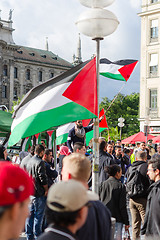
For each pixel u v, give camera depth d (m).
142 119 48.31
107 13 6.55
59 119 7.39
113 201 6.83
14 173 1.76
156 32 47.59
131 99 87.88
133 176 7.84
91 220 2.97
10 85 91.38
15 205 1.73
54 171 8.92
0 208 1.70
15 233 1.76
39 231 8.15
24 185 1.77
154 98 47.75
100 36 6.76
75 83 7.19
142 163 7.90
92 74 7.23
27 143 13.12
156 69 47.53
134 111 84.88
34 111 7.62
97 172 6.71
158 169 5.92
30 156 8.53
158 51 47.34
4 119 13.31
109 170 7.01
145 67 48.31
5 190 1.70
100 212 3.11
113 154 12.78
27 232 8.36
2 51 88.88
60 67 106.31
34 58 101.69
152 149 17.44
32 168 8.20
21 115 7.80
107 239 3.16
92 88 7.21
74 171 3.42
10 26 92.12
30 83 99.75
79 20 6.66
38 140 13.55
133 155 16.81
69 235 2.44
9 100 90.94
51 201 2.43
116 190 6.84
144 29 48.44
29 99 7.83
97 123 6.95
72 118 7.26
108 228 3.18
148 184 7.73
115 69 9.97
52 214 2.44
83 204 2.43
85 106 7.11
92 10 6.59
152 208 5.25
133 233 7.93
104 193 6.93
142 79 48.59
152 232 5.25
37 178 8.14
